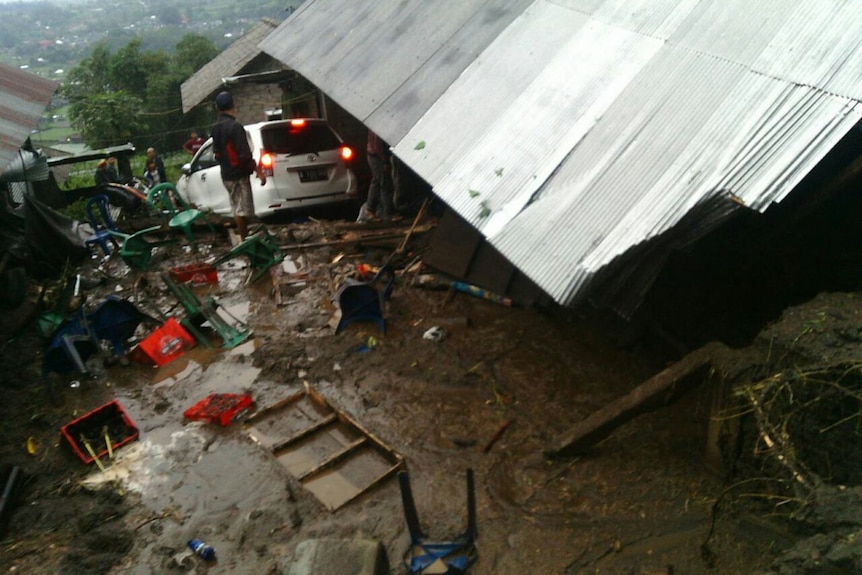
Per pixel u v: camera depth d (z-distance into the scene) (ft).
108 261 27.71
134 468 15.70
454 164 17.99
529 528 13.30
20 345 21.34
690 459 14.39
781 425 11.96
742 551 12.08
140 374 19.57
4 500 14.46
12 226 27.45
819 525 10.53
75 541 13.73
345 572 10.18
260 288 24.43
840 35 12.98
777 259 17.03
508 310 21.47
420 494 14.42
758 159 12.12
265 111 67.36
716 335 17.47
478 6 24.90
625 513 13.41
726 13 15.61
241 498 14.66
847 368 10.89
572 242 13.29
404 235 27.86
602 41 18.13
